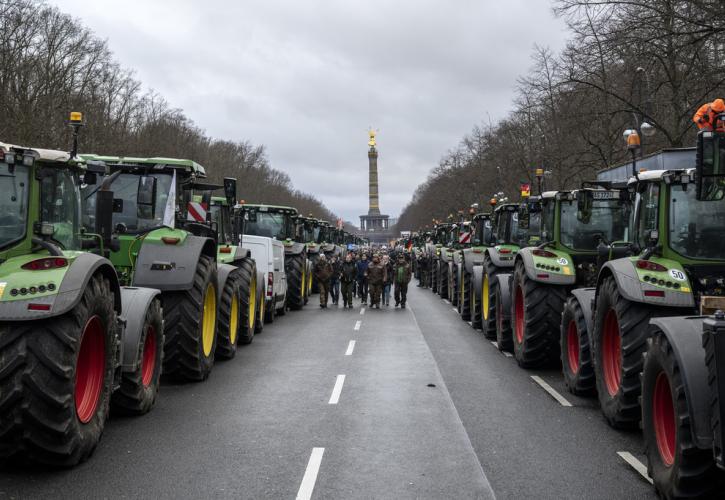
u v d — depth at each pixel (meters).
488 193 52.22
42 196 6.46
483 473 6.21
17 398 5.61
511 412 8.56
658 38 16.11
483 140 56.69
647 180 7.84
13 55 33.22
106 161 10.02
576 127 24.70
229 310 12.42
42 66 35.75
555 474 6.18
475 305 17.58
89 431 6.32
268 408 8.72
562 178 31.98
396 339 15.80
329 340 15.59
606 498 5.58
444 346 14.62
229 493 5.65
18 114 31.08
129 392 7.83
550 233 11.80
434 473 6.21
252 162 95.06
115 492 5.62
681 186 7.44
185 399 9.20
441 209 80.62
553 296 11.13
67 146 34.22
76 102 36.62
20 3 33.91
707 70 16.34
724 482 5.08
